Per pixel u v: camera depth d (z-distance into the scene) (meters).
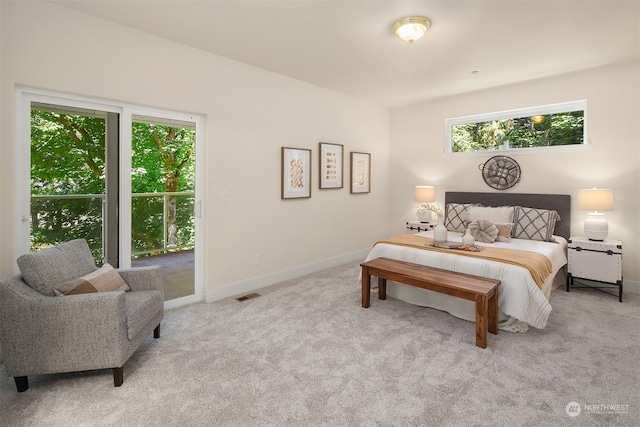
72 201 2.74
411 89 4.67
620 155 3.77
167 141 3.26
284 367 2.23
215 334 2.72
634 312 3.14
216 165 3.50
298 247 4.43
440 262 3.12
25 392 1.97
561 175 4.17
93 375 2.15
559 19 2.67
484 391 1.96
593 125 3.91
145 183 3.14
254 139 3.84
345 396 1.92
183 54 3.20
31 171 2.53
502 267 2.79
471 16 2.63
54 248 2.27
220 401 1.88
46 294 2.05
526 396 1.91
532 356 2.34
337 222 5.00
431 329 2.79
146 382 2.06
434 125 5.31
